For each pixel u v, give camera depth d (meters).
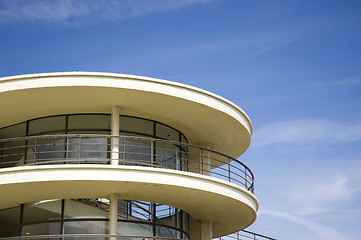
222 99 17.27
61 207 16.34
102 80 15.55
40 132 17.34
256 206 18.92
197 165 20.47
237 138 19.31
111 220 15.77
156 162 17.62
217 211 18.30
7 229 16.72
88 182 14.80
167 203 17.30
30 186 14.91
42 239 16.03
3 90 15.42
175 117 17.73
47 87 15.39
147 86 15.84
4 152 17.64
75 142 16.88
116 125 16.62
